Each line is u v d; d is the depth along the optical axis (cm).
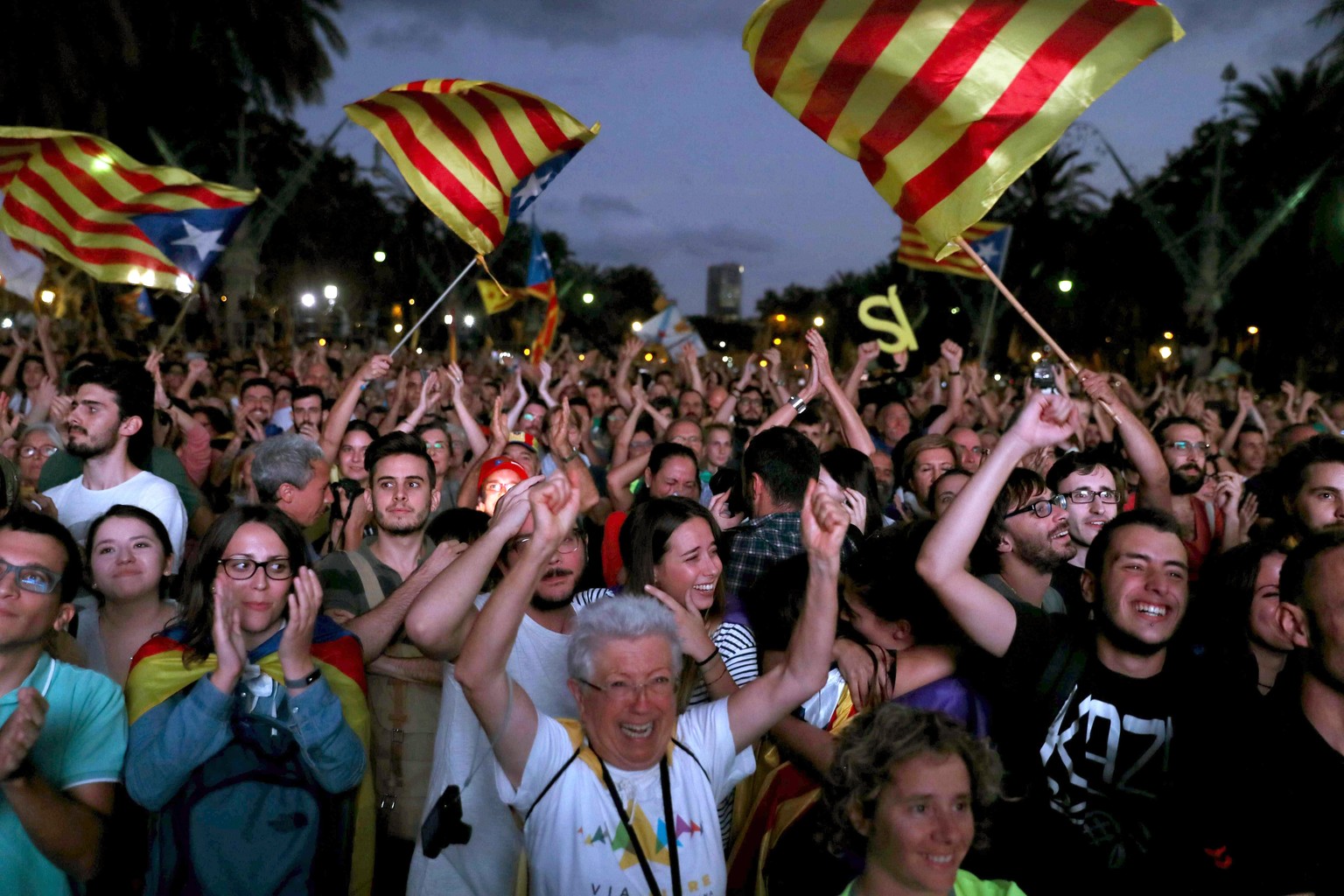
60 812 290
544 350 1491
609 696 281
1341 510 432
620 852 276
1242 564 363
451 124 598
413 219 4775
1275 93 3656
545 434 939
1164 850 298
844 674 350
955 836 246
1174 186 4166
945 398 1173
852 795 256
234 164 3497
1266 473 576
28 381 1045
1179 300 4144
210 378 1348
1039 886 310
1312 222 3431
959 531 324
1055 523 382
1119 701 309
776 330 7438
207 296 2925
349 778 323
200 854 304
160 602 409
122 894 346
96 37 2325
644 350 3102
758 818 349
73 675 313
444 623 300
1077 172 4509
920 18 409
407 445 466
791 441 466
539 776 284
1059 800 311
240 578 327
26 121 2381
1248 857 268
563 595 364
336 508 540
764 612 378
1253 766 270
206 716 303
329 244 4688
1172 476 604
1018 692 323
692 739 298
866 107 420
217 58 2794
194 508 589
